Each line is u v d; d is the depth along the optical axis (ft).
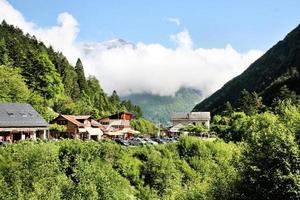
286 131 77.87
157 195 225.76
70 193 171.53
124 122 451.53
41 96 460.55
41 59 484.74
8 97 368.27
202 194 93.97
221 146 282.97
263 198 75.10
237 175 81.66
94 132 354.74
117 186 201.87
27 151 189.16
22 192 170.30
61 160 205.46
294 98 406.62
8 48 542.57
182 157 276.62
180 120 583.58
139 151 249.55
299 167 73.05
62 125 344.49
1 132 258.16
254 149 79.41
